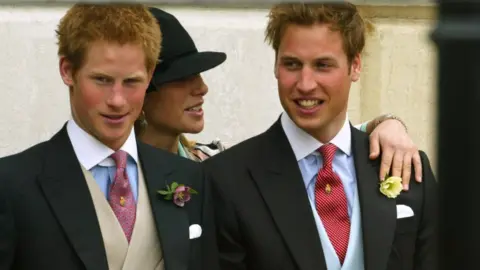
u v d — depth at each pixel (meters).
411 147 10.71
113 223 9.01
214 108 16.94
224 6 16.88
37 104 15.55
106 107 8.84
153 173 9.55
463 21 4.35
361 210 10.09
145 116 11.87
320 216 10.04
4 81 15.36
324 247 9.87
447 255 4.34
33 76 15.51
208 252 9.70
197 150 13.32
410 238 10.27
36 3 15.55
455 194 4.30
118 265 8.95
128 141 9.41
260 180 10.06
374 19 17.73
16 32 15.38
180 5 16.39
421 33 17.94
